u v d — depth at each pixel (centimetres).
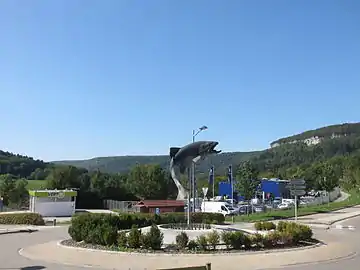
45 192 5466
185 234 1967
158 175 7600
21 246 2320
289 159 16250
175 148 2542
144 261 1700
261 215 4622
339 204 6338
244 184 5106
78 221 2292
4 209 6062
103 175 7788
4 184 6650
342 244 2334
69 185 7269
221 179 8850
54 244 2223
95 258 1767
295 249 2019
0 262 1745
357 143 17512
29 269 1580
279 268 1611
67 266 1633
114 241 2020
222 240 1997
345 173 9881
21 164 13488
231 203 5734
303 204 6475
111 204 7081
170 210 5312
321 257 1856
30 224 4053
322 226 3647
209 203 5212
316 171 7856
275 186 8000
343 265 1689
